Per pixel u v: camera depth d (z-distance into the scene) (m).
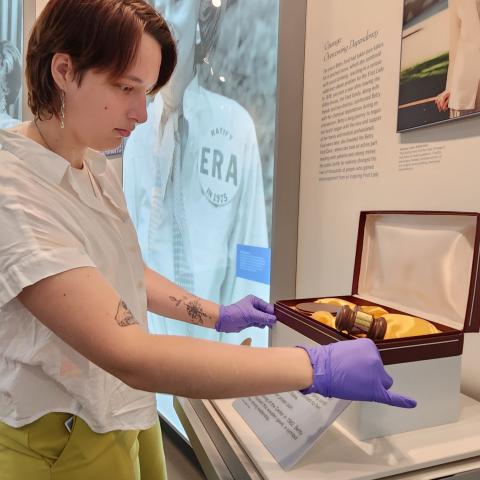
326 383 0.66
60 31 0.69
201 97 2.02
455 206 0.98
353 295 1.14
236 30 1.79
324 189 1.40
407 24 1.05
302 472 0.68
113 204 0.97
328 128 1.36
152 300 1.10
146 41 0.72
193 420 0.97
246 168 1.78
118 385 0.88
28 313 0.78
